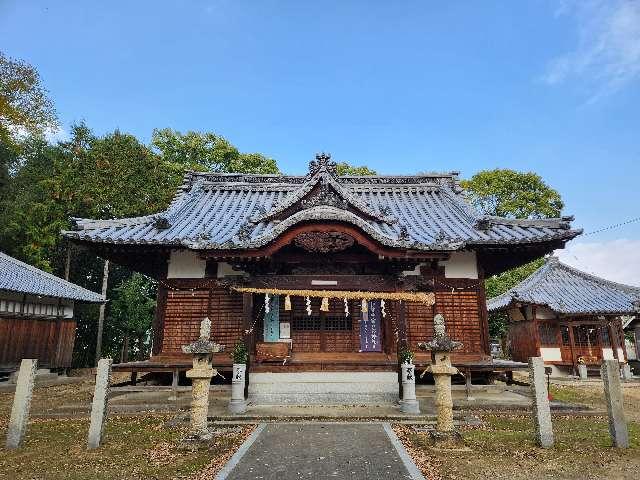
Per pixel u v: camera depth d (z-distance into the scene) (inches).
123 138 1338.6
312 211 548.7
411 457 319.0
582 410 527.5
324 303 555.2
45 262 1215.6
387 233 673.0
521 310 1155.3
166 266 674.8
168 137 1469.0
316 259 599.5
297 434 391.2
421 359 623.8
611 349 1097.4
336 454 326.0
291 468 291.9
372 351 617.6
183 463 307.9
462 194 864.3
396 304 565.0
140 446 359.6
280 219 620.7
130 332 1291.8
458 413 492.4
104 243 609.3
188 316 657.0
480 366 575.8
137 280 1322.6
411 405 482.6
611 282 1197.1
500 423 454.6
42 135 1334.9
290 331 624.4
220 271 669.3
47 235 1211.2
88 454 335.0
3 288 901.8
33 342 995.3
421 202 849.5
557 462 309.3
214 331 649.0
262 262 577.3
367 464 301.0
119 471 290.7
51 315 1067.3
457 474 281.9
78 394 739.4
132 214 1219.9
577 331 1118.4
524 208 1633.9
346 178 905.5
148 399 582.6
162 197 1261.1
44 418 496.1
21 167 1371.8
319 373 565.0
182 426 438.3
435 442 358.0
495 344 1620.3
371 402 542.3
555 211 1641.2
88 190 1221.7
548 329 1118.4
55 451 345.1
